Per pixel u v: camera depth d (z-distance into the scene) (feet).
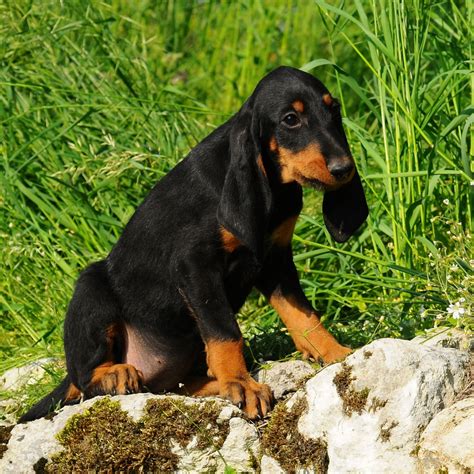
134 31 56.44
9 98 46.29
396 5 37.09
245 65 56.39
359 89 37.99
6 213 43.09
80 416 28.25
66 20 49.85
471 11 39.27
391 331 32.17
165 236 30.50
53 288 40.42
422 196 36.55
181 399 27.99
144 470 27.61
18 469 28.22
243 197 28.50
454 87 38.40
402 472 24.89
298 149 28.71
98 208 43.19
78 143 44.39
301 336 30.83
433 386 25.67
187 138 45.93
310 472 26.35
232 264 30.35
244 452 27.25
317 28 58.80
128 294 31.37
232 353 28.73
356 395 25.81
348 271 38.29
